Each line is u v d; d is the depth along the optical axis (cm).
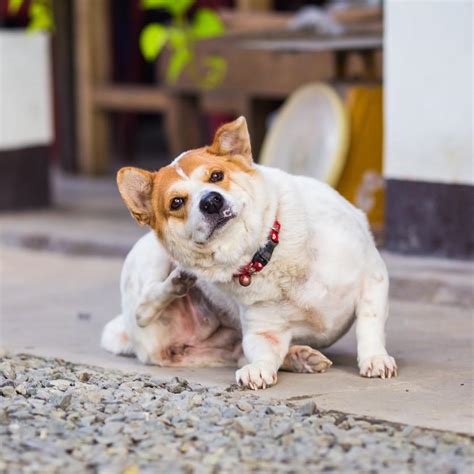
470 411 533
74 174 1573
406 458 461
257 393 577
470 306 803
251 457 467
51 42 1694
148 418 527
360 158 1009
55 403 556
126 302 667
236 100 1271
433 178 893
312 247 590
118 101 1487
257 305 602
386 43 904
